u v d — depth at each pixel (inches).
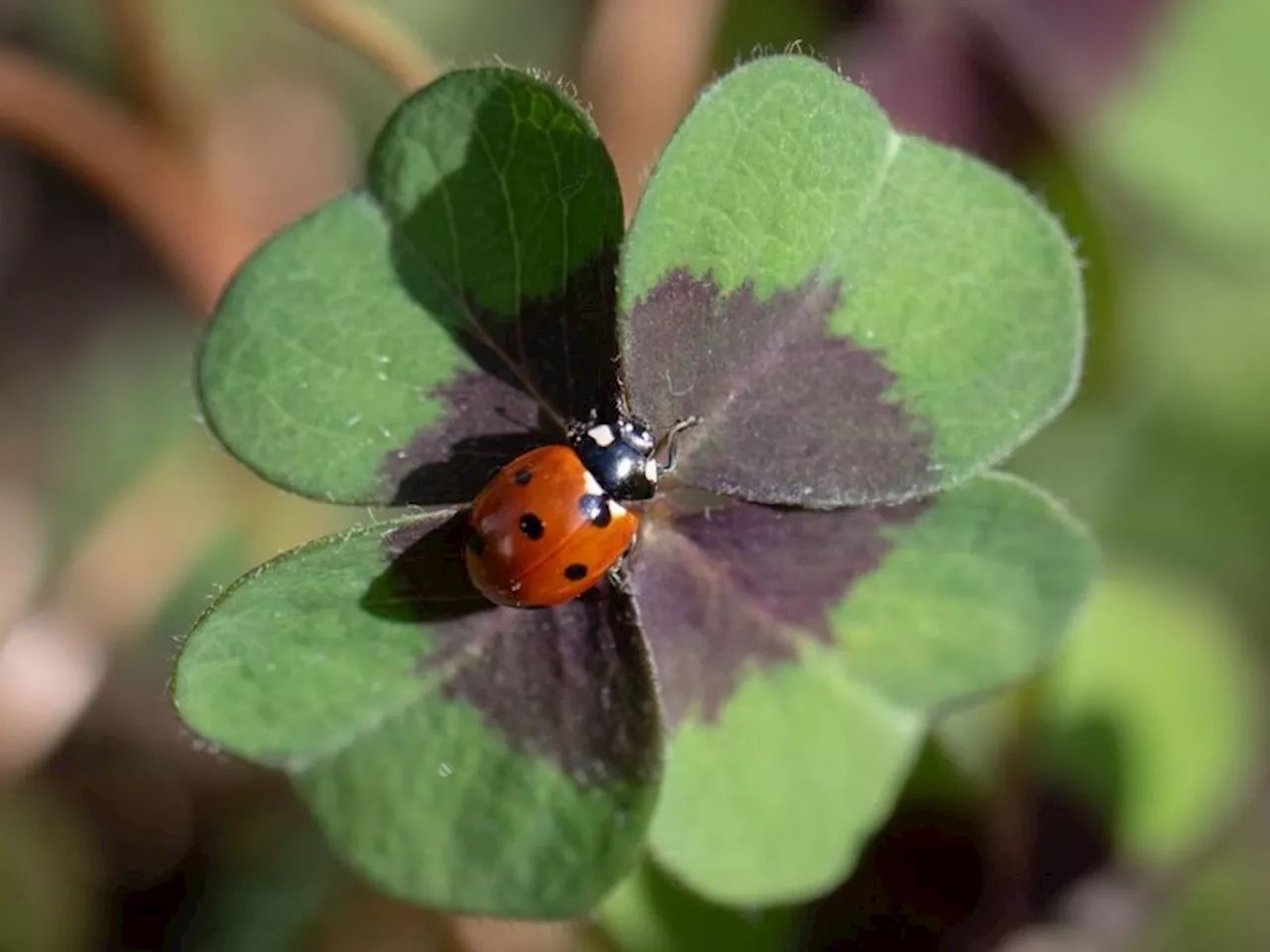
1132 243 5.8
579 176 4.1
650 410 4.1
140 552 5.5
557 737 4.1
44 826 5.4
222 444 4.1
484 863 4.0
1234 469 5.8
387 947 5.3
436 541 4.2
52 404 5.7
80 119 5.5
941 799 4.9
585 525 4.1
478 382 4.2
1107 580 5.4
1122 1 5.6
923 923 4.9
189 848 5.4
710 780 4.5
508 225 4.1
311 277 4.1
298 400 4.1
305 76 5.8
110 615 5.5
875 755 4.5
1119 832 5.2
